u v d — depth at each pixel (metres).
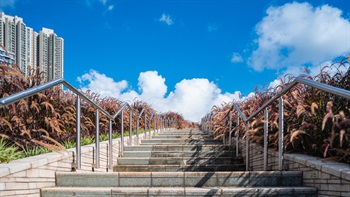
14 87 3.45
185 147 5.63
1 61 3.36
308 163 2.83
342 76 3.31
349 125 2.78
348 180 2.23
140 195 2.74
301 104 3.31
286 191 2.69
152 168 4.48
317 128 3.12
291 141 3.09
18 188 2.33
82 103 5.48
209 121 9.65
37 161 2.62
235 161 4.87
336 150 2.83
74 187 2.85
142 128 9.49
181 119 20.27
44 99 3.76
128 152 5.32
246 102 5.82
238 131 5.09
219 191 2.72
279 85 4.11
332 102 3.01
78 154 3.27
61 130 4.02
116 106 7.12
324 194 2.56
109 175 3.06
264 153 3.60
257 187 2.90
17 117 3.31
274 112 3.86
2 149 2.81
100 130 6.26
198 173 3.09
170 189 2.75
